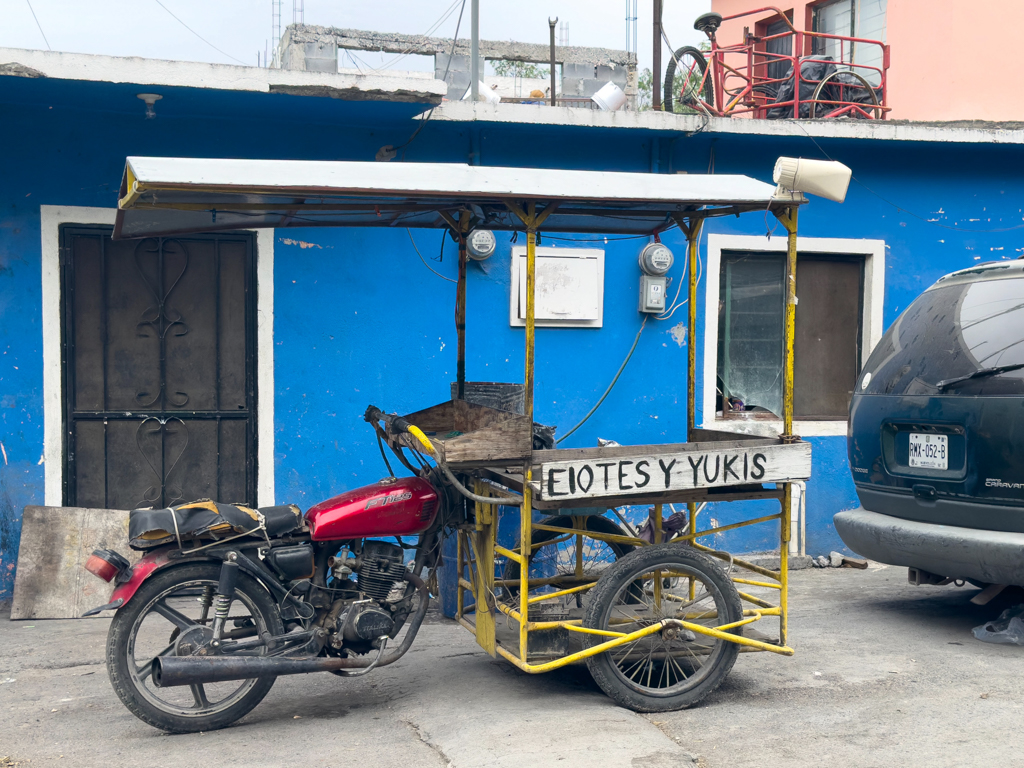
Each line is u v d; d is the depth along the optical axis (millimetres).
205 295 6086
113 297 5934
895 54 10836
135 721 3842
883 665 4543
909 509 5125
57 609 5547
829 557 7242
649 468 3842
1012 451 4605
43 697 4168
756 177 7203
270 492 6199
